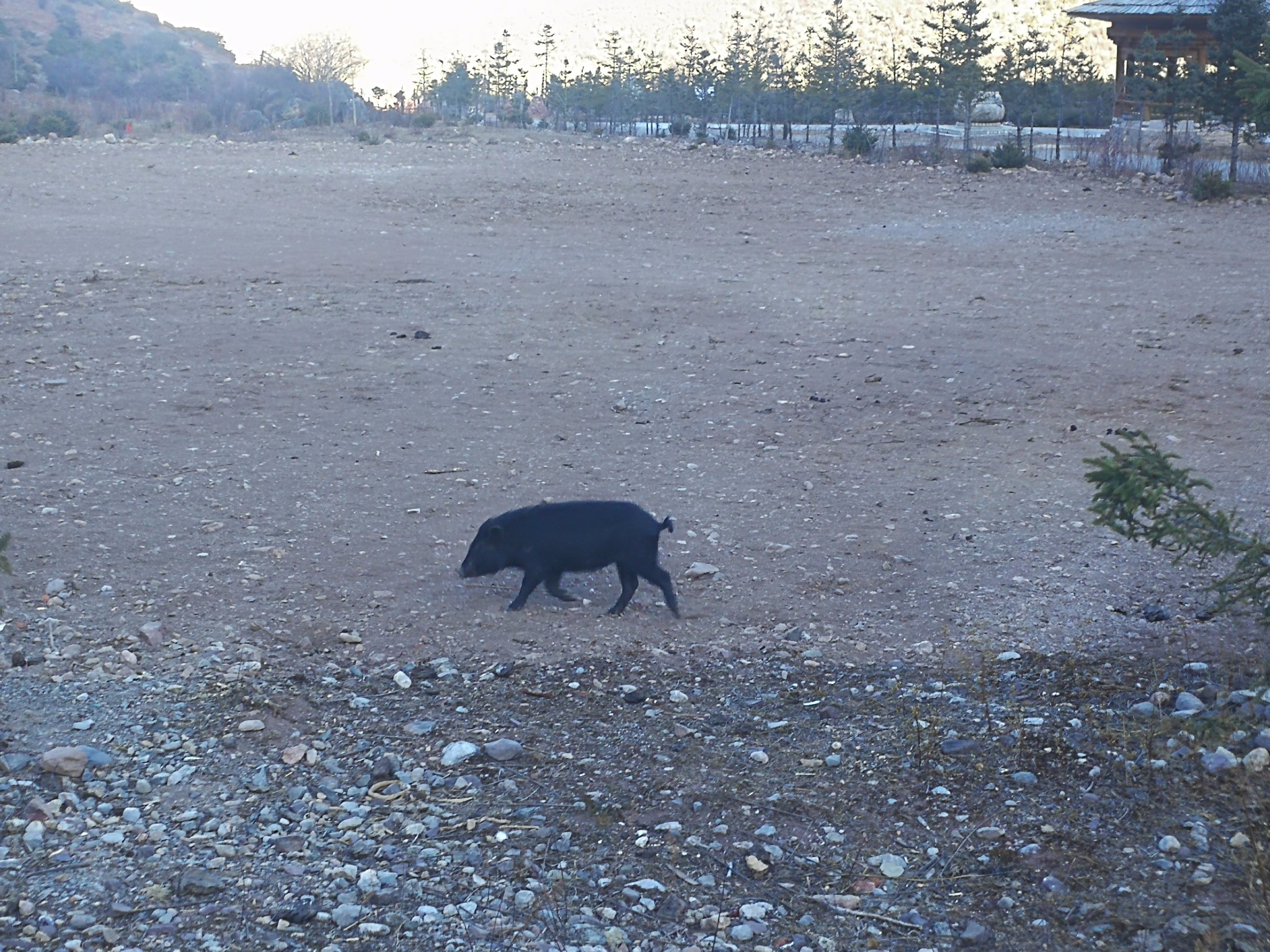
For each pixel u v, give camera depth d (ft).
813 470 32.19
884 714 22.13
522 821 19.79
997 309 48.96
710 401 37.60
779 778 20.63
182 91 242.37
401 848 19.27
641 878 18.76
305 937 17.74
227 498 30.22
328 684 23.00
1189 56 117.50
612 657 23.82
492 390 38.58
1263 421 34.76
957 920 18.11
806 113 149.59
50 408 36.52
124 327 45.68
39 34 299.99
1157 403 36.60
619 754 21.20
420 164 96.68
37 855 18.85
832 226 71.00
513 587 26.30
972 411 36.40
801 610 25.36
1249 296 49.80
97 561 26.91
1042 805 19.94
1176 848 18.97
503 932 17.83
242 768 20.80
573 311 49.06
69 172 91.50
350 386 38.93
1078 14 127.13
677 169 92.58
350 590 25.95
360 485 31.07
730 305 50.11
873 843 19.40
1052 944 17.69
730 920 18.11
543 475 31.78
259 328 45.75
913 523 28.94
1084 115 137.59
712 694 22.80
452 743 21.44
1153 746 20.93
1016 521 28.89
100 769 20.56
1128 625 24.57
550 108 172.86
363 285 53.98
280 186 85.92
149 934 17.65
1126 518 21.12
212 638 24.20
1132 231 67.00
